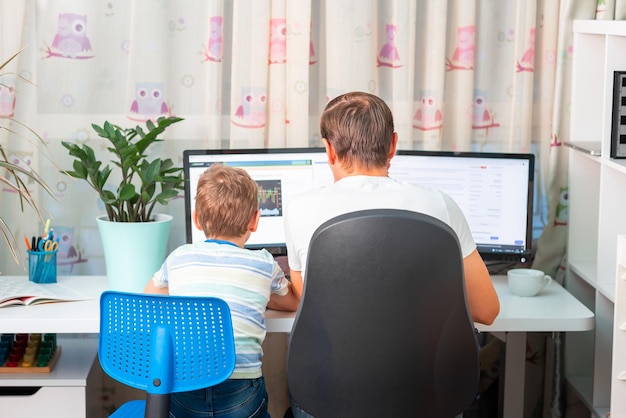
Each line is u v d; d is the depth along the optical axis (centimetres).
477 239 256
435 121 270
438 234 168
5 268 266
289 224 193
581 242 271
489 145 280
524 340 258
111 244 239
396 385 174
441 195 188
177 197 274
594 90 264
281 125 269
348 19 260
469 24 268
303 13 261
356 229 167
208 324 183
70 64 261
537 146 281
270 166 253
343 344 173
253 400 202
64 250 271
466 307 175
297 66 264
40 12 258
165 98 266
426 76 271
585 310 228
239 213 204
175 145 270
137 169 243
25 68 259
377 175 191
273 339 279
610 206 247
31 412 230
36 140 262
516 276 240
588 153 249
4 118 256
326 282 170
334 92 264
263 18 260
